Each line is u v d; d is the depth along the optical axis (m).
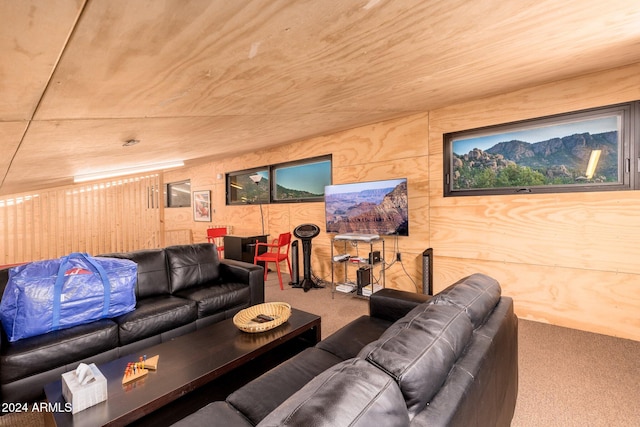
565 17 1.46
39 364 1.88
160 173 5.68
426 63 1.90
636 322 2.58
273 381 1.41
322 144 4.70
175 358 1.75
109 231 5.21
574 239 2.83
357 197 4.00
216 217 6.76
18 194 4.46
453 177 3.56
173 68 1.39
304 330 2.21
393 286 4.04
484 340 1.26
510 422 1.58
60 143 2.24
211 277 3.37
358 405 0.71
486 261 3.32
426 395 0.89
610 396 1.90
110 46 1.09
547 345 2.55
